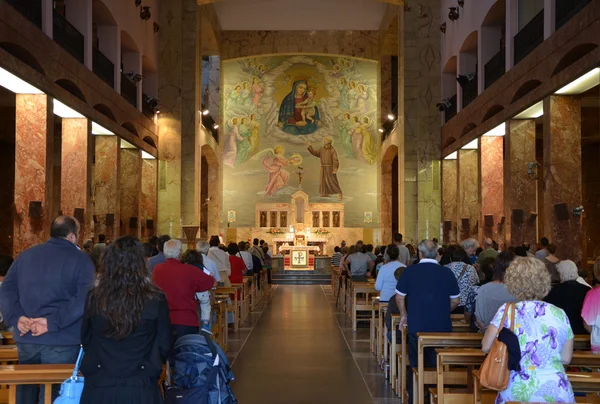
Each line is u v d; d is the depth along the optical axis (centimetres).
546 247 1134
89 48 1584
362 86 3275
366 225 3259
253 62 3266
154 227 2228
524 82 1404
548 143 1262
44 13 1288
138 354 390
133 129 1980
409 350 689
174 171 2261
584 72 1080
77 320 476
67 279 480
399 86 2388
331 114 3306
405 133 2252
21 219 1254
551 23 1280
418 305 673
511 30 1564
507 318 422
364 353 1066
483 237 1742
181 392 464
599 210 2325
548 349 413
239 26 2953
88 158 1531
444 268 681
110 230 1777
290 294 2167
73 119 1528
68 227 495
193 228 2066
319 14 2881
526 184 1528
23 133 1259
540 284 425
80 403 392
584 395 555
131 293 389
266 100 3306
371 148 3275
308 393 797
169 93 2286
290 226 3177
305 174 3300
